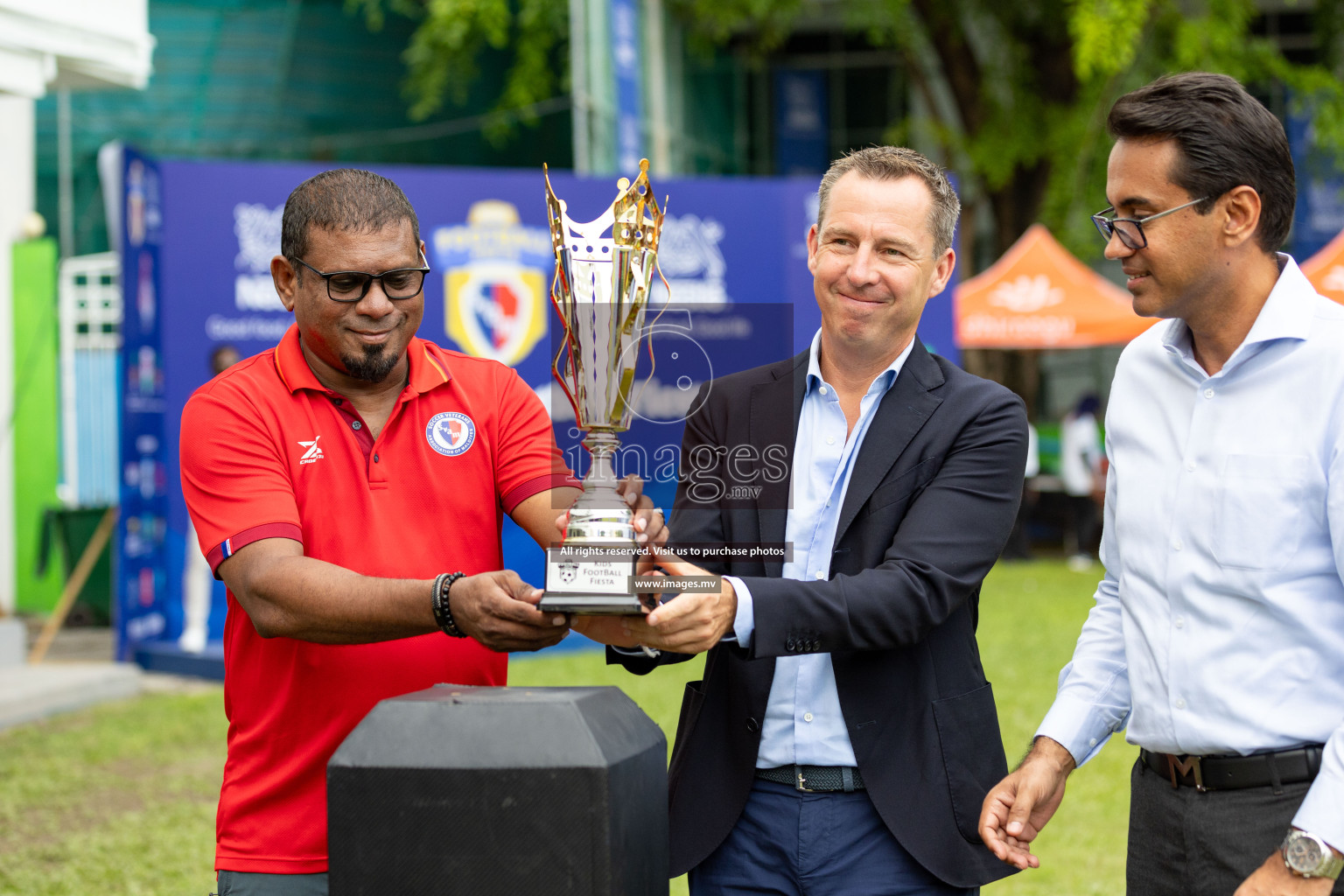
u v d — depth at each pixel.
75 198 11.08
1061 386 15.04
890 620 1.81
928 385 2.00
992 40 13.79
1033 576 10.87
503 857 1.40
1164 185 1.77
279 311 7.18
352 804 1.42
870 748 1.92
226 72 12.03
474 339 6.94
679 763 2.06
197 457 1.89
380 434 1.97
